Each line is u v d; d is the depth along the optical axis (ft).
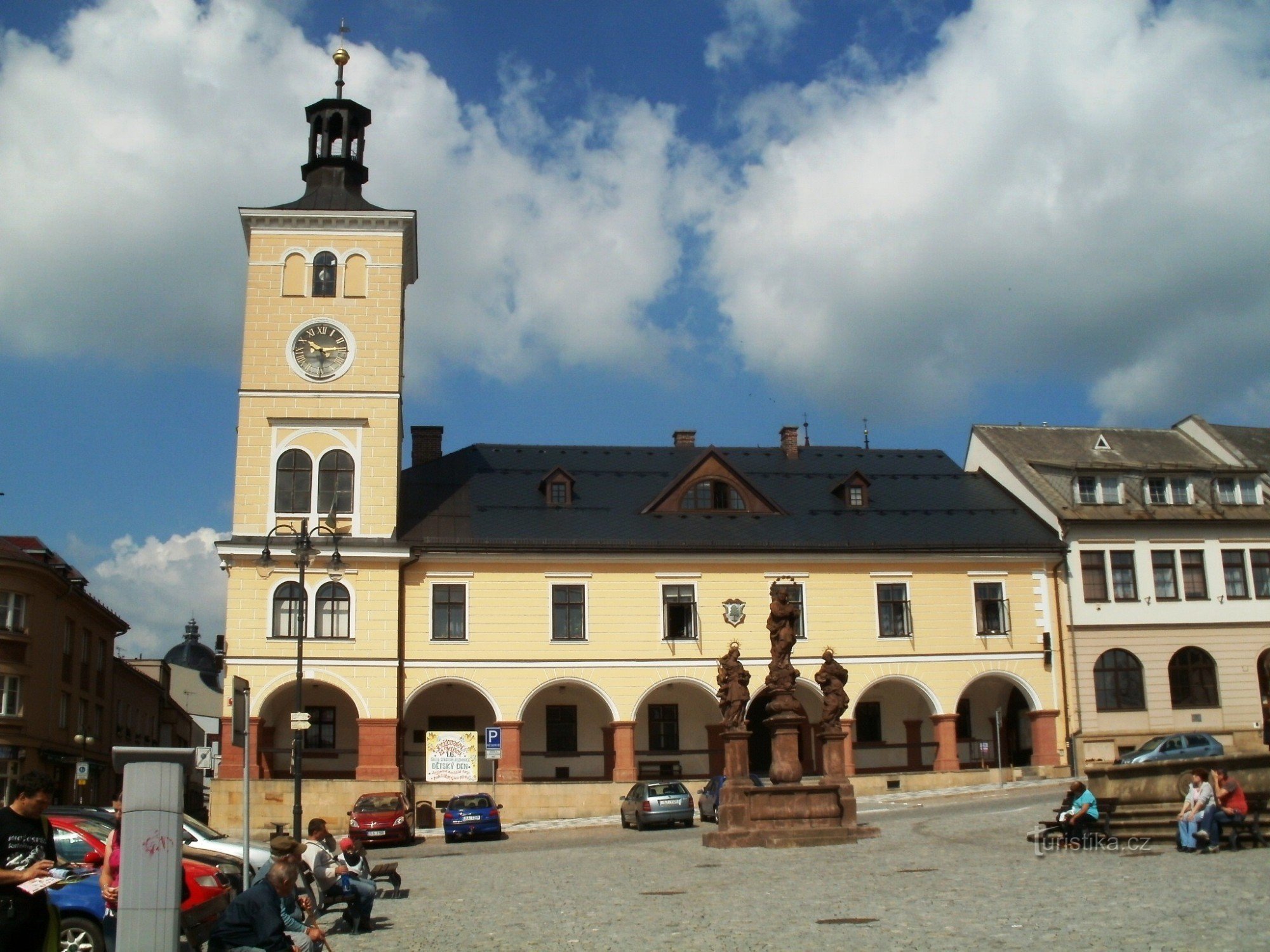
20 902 34.81
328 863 60.13
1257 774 75.87
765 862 83.10
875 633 163.32
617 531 163.32
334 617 151.23
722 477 170.71
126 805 42.29
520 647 156.15
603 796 150.71
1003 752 171.94
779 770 100.63
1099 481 173.78
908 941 46.39
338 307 157.99
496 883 81.25
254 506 152.35
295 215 158.61
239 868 67.10
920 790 153.17
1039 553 167.84
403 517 160.15
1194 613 169.27
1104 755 162.61
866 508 174.19
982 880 63.93
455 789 148.36
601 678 156.97
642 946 49.44
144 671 296.92
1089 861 69.67
